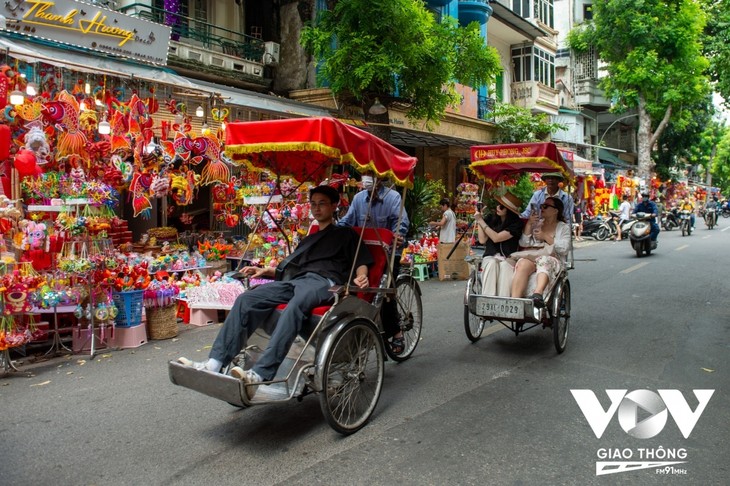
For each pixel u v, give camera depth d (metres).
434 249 11.49
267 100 10.34
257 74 12.58
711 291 9.26
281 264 4.55
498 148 6.56
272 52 12.79
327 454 3.54
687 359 5.54
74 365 5.46
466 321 6.06
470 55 12.20
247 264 8.91
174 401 4.49
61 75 6.03
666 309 7.88
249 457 3.50
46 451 3.57
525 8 22.39
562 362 5.48
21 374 5.16
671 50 25.11
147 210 7.19
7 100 5.39
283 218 8.48
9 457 3.49
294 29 13.12
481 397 4.55
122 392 4.69
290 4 13.12
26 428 3.93
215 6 12.04
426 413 4.22
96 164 6.42
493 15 19.75
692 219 22.73
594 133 31.95
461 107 17.19
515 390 4.71
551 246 5.94
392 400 4.50
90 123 6.24
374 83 11.10
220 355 3.78
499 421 4.07
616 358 5.60
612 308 7.99
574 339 6.35
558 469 3.35
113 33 7.80
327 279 4.23
